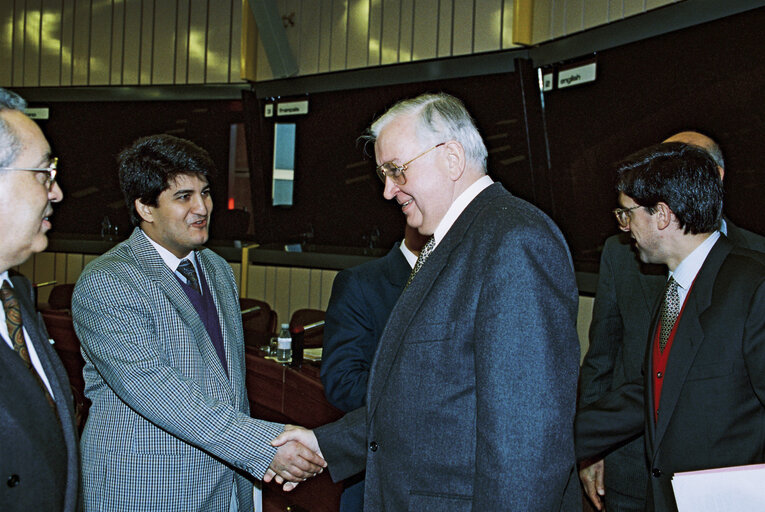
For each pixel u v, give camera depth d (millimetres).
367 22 5258
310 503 2516
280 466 1747
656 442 1569
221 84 6109
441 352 1248
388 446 1311
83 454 1729
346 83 5453
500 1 4449
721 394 1467
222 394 1791
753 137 3238
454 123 1347
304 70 5707
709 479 1231
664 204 1549
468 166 1364
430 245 1443
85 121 6711
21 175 1094
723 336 1468
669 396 1534
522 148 4555
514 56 4406
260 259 5988
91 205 6828
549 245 1199
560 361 1152
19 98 1148
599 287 2213
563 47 4090
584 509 2553
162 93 6355
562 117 4309
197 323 1800
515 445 1107
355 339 1919
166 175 1747
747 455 1456
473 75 4668
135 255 1793
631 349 2043
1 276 1185
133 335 1668
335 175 5840
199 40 6141
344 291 1972
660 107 3711
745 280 1474
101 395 1767
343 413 2189
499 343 1140
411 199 1414
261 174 6188
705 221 1528
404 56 5043
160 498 1688
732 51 3281
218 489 1806
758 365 1411
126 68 6434
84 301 1691
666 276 1993
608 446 1839
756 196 3258
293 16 5730
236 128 6352
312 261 5676
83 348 1803
